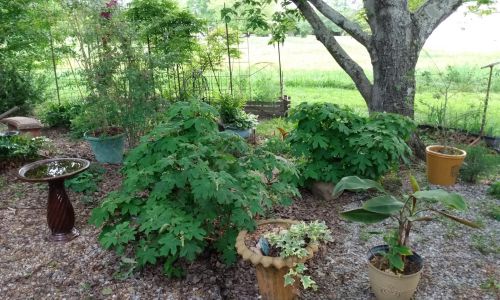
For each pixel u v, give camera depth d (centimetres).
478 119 614
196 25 718
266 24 571
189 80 741
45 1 645
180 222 257
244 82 866
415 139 523
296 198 424
